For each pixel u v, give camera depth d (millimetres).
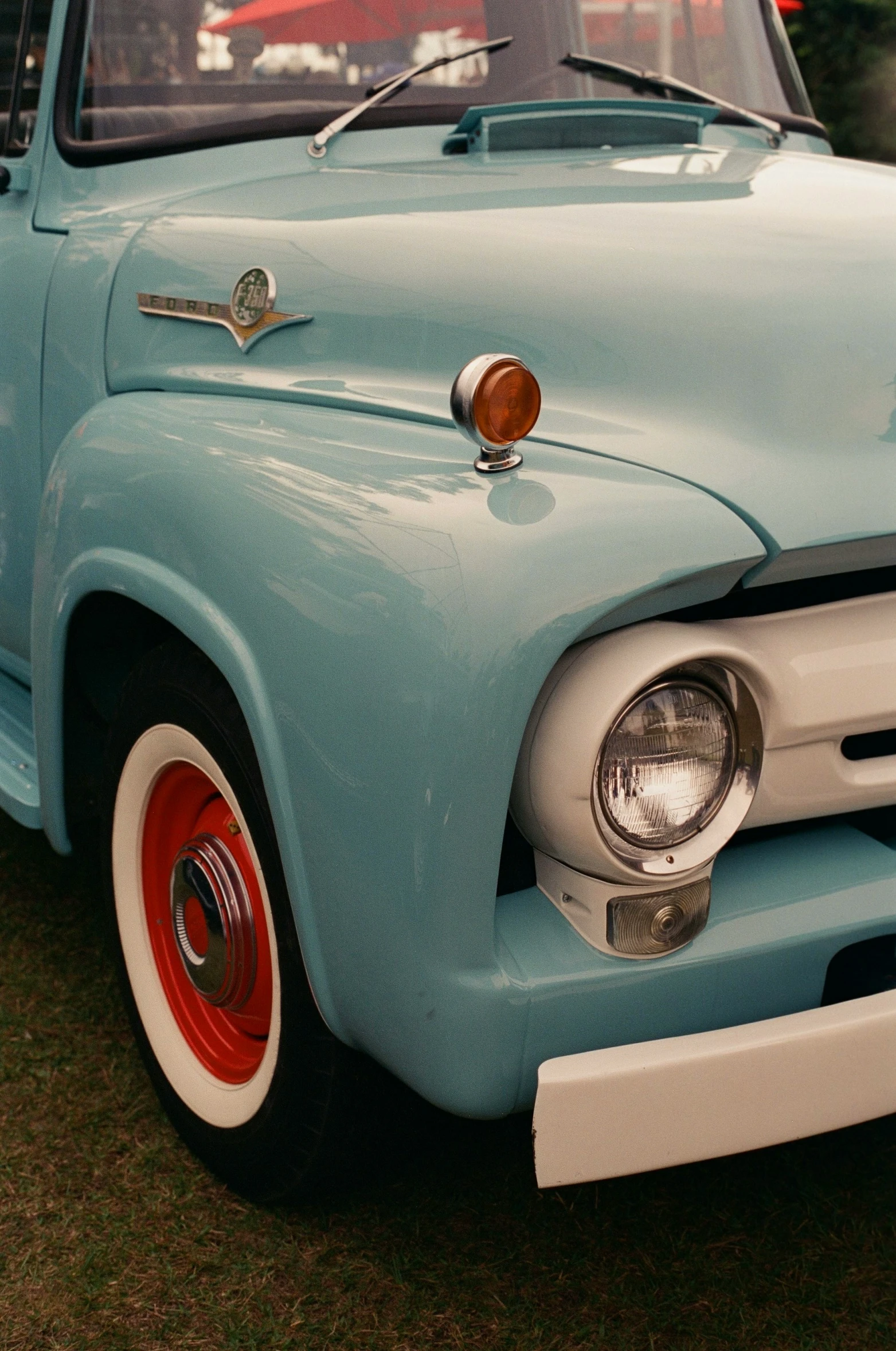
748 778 1323
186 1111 1870
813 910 1381
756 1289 1654
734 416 1404
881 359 1434
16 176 2385
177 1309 1632
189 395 1824
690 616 1399
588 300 1520
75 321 2131
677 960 1320
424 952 1274
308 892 1406
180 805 1855
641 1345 1566
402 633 1253
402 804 1255
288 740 1377
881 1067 1363
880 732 1485
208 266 1892
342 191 1951
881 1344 1566
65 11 2344
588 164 1956
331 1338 1582
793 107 2596
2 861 2857
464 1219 1784
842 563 1363
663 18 2434
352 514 1356
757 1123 1327
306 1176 1689
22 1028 2238
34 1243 1749
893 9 6668
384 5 2262
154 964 1938
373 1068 1599
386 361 1636
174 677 1667
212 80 2266
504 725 1214
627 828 1259
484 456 1346
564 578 1223
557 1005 1282
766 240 1546
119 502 1671
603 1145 1292
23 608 2420
